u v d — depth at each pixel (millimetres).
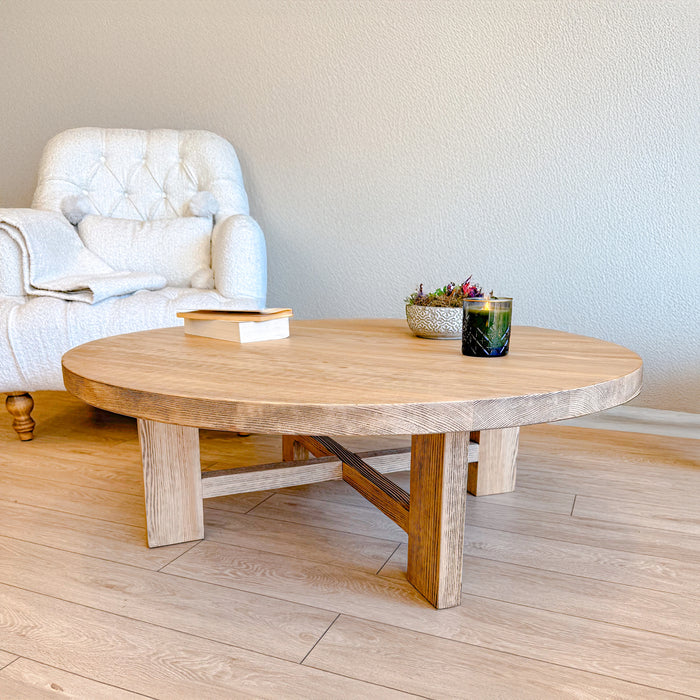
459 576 950
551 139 1895
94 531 1209
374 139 2096
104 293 1701
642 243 1843
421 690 771
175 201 2193
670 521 1256
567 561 1092
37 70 2525
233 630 893
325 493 1417
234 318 1098
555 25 1844
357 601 969
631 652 844
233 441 1798
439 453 911
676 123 1762
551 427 1961
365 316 2209
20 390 1702
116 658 832
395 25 2016
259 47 2197
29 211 1869
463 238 2039
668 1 1720
